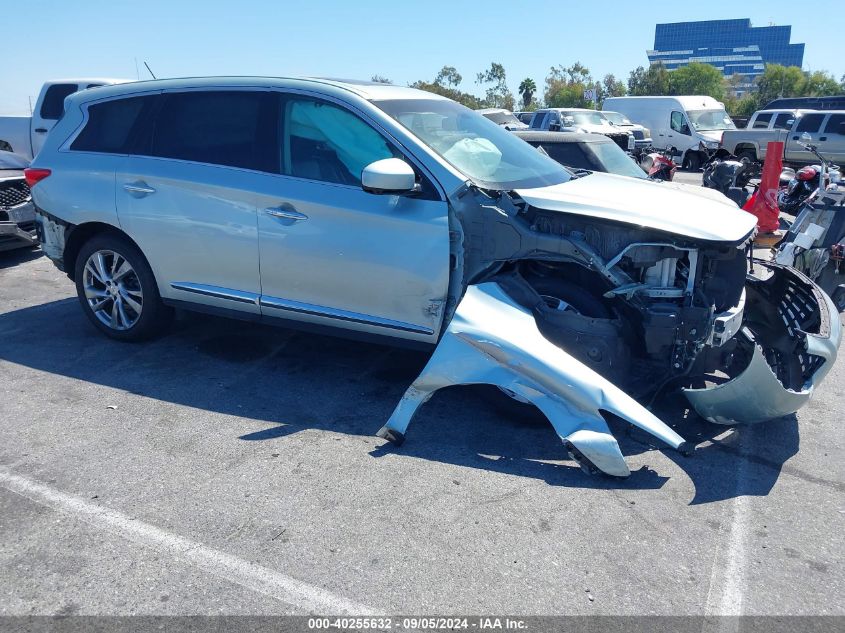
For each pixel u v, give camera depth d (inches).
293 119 173.8
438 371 146.0
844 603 104.3
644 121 1002.1
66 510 122.7
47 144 207.2
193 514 122.3
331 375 186.1
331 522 120.7
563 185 171.5
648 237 148.7
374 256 161.5
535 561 111.8
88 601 101.0
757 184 398.0
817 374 151.7
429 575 108.0
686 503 129.6
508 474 138.1
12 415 159.0
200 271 184.7
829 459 148.1
